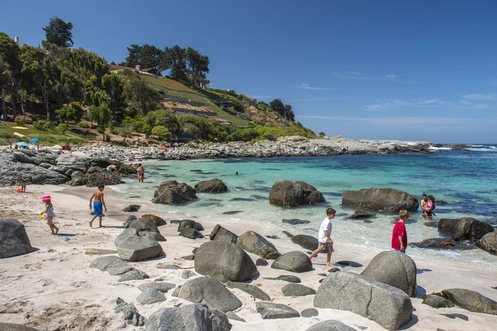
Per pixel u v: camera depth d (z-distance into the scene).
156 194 20.02
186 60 141.38
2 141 42.50
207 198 20.77
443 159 52.88
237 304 5.98
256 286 7.02
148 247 8.73
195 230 12.20
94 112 58.12
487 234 11.62
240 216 16.20
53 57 82.38
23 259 7.77
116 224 13.29
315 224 14.82
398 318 5.44
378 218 15.87
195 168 38.44
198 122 75.94
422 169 37.75
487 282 8.59
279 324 5.36
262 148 67.88
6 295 5.70
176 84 127.31
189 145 64.94
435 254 10.99
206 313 4.82
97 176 25.52
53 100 69.69
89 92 69.44
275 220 15.46
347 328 4.74
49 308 5.29
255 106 147.12
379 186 25.62
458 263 10.14
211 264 7.59
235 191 23.36
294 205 18.64
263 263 9.16
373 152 69.69
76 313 5.17
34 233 10.52
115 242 8.95
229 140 81.00
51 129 56.03
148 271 7.62
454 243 11.98
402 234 8.63
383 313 5.52
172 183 21.17
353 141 91.62
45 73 61.94
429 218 15.88
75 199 18.89
